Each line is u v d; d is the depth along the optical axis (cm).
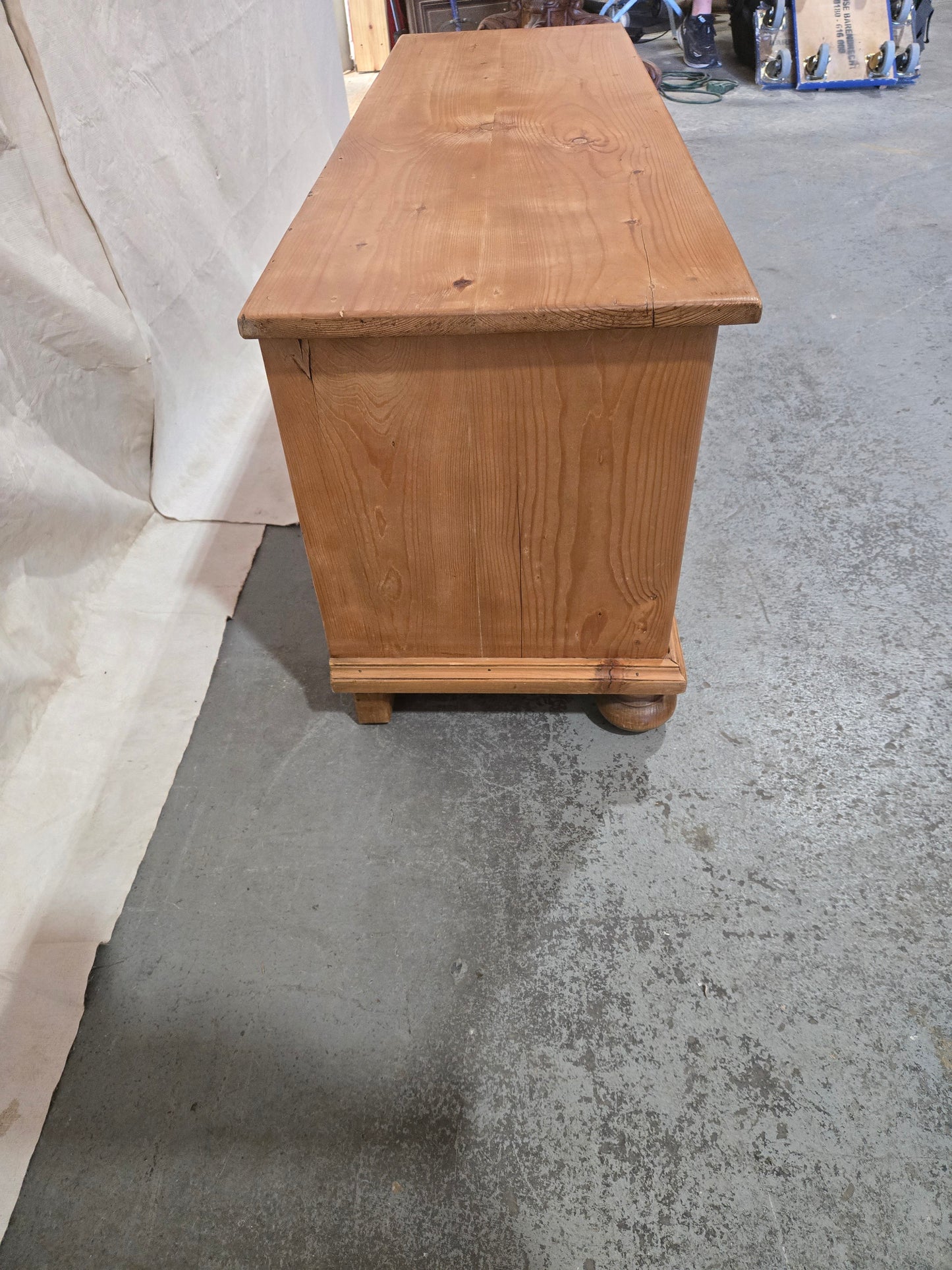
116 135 130
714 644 118
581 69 136
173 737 109
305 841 97
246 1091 78
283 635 124
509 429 79
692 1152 72
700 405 77
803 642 117
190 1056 80
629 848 95
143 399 139
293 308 72
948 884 90
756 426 159
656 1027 80
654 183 92
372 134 114
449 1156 73
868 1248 67
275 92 194
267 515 147
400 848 96
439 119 118
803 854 93
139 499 144
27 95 110
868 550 131
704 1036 79
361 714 108
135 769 106
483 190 94
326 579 93
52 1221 71
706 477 148
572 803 99
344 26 367
